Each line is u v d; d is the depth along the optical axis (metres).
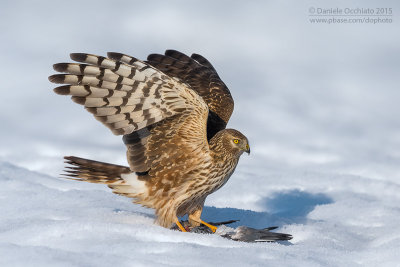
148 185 9.86
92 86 9.23
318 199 13.95
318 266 7.62
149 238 8.51
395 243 9.29
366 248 10.00
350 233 10.89
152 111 9.45
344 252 8.73
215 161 9.84
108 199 11.62
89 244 7.91
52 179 13.92
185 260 7.37
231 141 9.82
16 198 11.26
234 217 11.45
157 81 9.27
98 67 9.15
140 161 9.80
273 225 11.20
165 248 7.80
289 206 13.65
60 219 9.66
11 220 9.29
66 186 13.55
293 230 10.63
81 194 11.84
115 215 10.13
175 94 9.35
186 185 9.84
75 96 9.24
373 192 14.63
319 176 15.48
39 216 9.72
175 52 12.07
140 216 10.19
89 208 10.60
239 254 7.77
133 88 9.30
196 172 9.80
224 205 13.62
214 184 9.98
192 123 9.59
